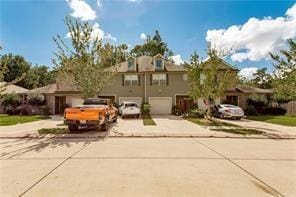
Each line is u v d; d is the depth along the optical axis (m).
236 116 24.05
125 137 13.13
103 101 18.09
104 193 5.01
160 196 4.86
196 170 6.73
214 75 20.98
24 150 9.59
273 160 7.96
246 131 15.12
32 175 6.22
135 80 32.00
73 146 10.48
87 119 14.12
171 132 14.62
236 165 7.29
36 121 22.23
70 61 17.03
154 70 31.58
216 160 7.92
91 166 7.11
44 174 6.30
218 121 21.91
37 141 11.88
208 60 21.14
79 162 7.60
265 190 5.23
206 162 7.64
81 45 16.89
